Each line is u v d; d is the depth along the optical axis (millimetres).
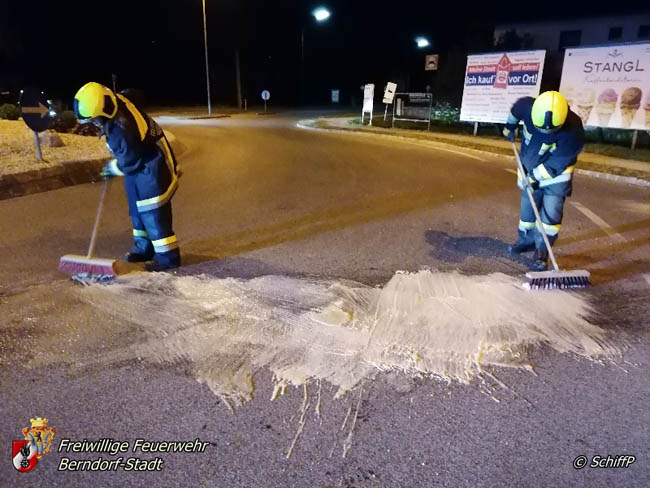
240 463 2564
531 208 5172
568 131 4465
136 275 4750
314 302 4223
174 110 36969
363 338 3682
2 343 3598
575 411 2982
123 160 4406
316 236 6105
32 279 4660
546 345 3664
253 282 4625
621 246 5781
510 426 2848
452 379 3254
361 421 2867
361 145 15703
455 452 2650
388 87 21328
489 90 16344
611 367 3422
